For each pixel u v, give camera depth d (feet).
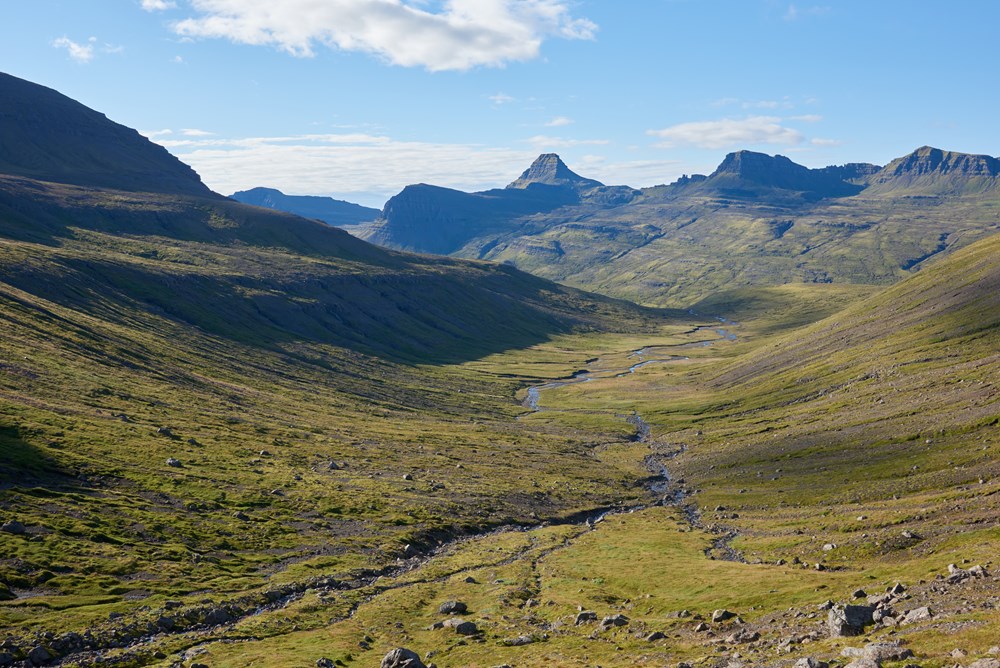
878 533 295.48
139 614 235.20
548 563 325.62
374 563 327.06
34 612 226.99
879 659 119.03
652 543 352.90
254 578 291.17
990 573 171.32
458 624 222.07
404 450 576.20
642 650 179.32
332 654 201.36
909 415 524.93
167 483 380.37
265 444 511.40
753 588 235.61
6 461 345.92
